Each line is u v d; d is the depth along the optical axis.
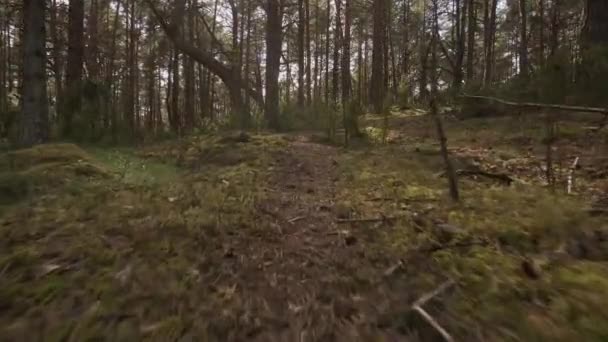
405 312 2.04
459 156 5.80
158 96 32.06
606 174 4.34
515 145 6.30
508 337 1.84
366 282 2.39
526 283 2.18
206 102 28.56
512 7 27.11
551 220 2.91
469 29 22.19
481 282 2.22
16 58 23.89
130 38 23.89
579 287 2.11
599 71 8.04
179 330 1.96
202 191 4.20
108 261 2.58
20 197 3.92
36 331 1.95
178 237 2.98
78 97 9.52
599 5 9.45
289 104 11.88
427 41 25.56
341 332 1.97
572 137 6.12
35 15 7.91
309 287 2.37
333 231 3.19
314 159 6.19
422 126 9.60
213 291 2.31
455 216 3.24
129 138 9.52
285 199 4.04
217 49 23.09
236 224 3.30
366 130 8.81
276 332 1.98
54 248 2.73
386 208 3.63
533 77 9.23
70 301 2.16
